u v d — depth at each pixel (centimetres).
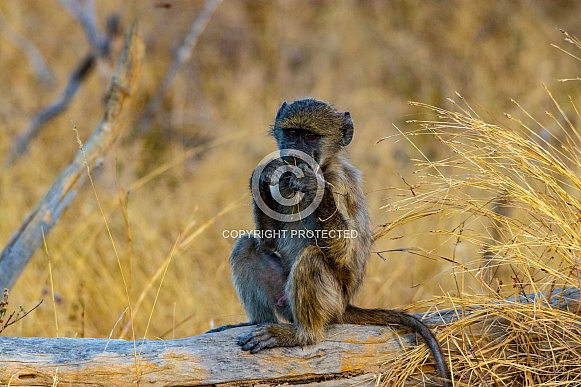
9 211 1523
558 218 875
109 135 1189
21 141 1822
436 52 2216
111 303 1198
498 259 898
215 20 2336
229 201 1605
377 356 857
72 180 1141
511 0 2266
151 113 2048
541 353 862
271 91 2145
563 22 2231
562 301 892
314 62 2258
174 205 1595
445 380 813
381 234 977
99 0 2278
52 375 793
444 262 1322
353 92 2136
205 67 2241
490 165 923
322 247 891
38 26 2289
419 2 2303
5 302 870
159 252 1355
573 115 1839
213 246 1447
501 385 847
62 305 1200
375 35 2288
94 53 1858
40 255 1338
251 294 963
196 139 1973
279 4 2412
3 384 784
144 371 808
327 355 849
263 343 838
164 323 1187
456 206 958
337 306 877
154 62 2197
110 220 1451
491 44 2172
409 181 1689
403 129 2012
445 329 865
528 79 2055
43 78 2127
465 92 2086
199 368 821
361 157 1866
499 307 866
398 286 1306
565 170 920
